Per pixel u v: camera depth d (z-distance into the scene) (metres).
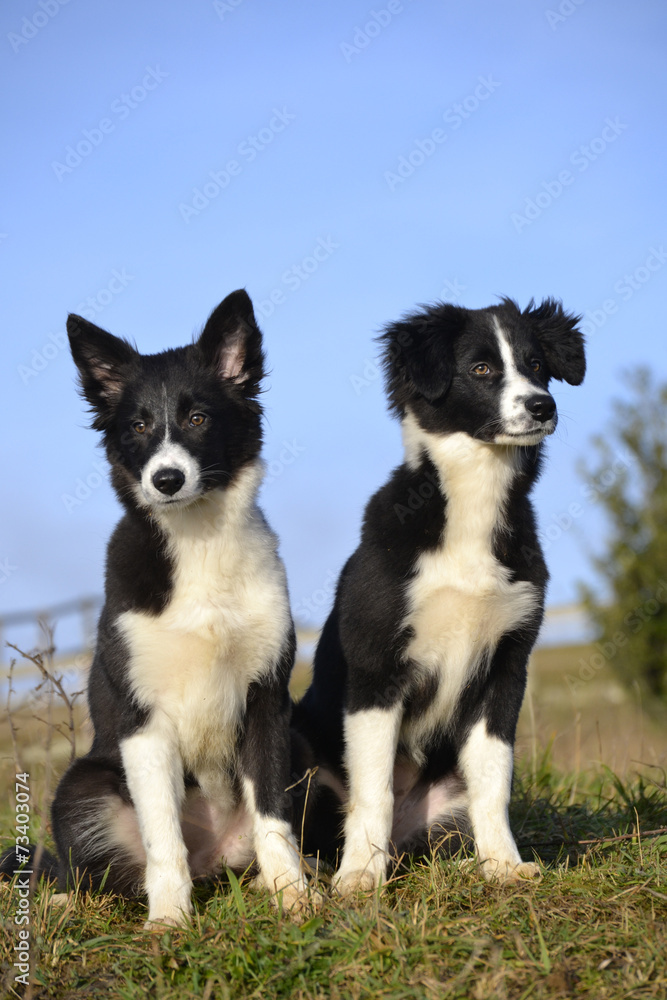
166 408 4.32
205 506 4.12
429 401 4.49
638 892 3.51
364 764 4.19
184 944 3.20
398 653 4.32
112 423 4.53
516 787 5.46
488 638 4.39
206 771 4.22
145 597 4.02
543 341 4.93
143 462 4.25
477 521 4.40
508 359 4.60
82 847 4.04
